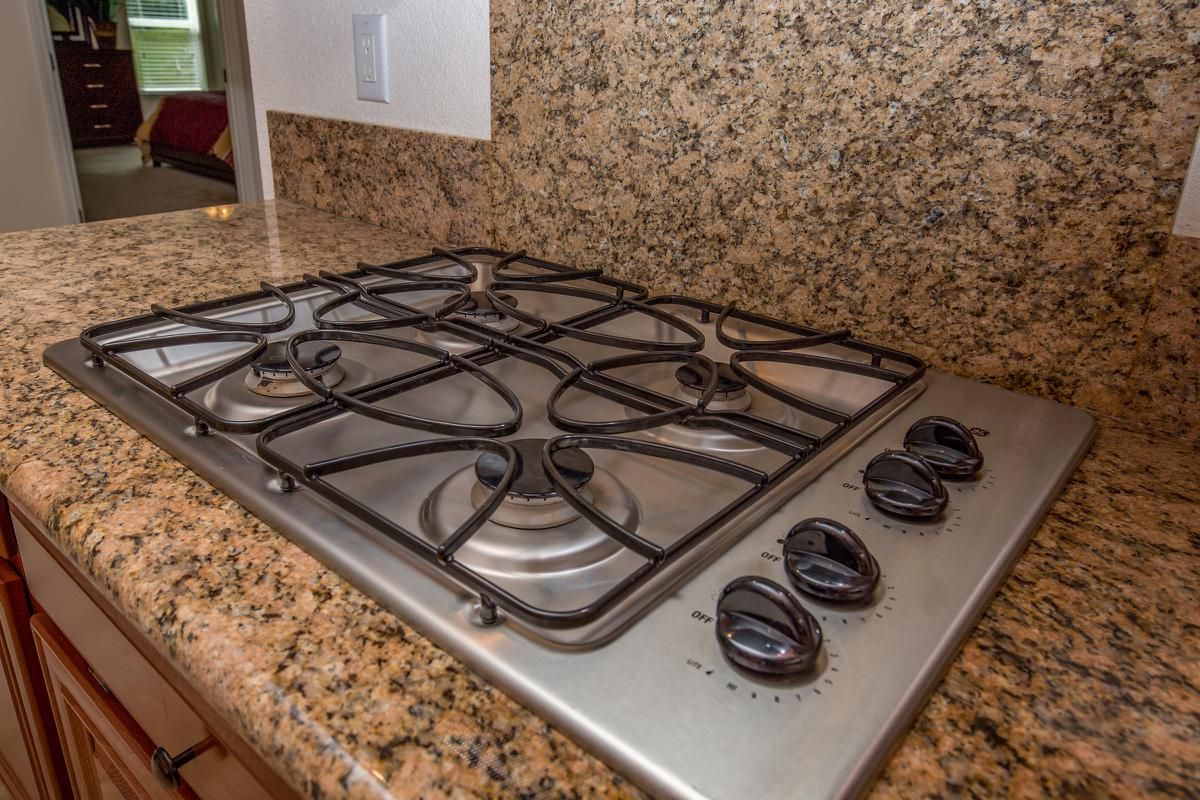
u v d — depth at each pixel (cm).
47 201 384
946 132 70
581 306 97
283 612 43
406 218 122
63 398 67
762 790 33
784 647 37
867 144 75
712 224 88
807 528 46
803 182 80
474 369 66
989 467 59
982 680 40
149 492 54
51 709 81
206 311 82
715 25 80
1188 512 56
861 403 75
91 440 61
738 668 38
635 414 68
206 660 41
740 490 59
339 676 39
